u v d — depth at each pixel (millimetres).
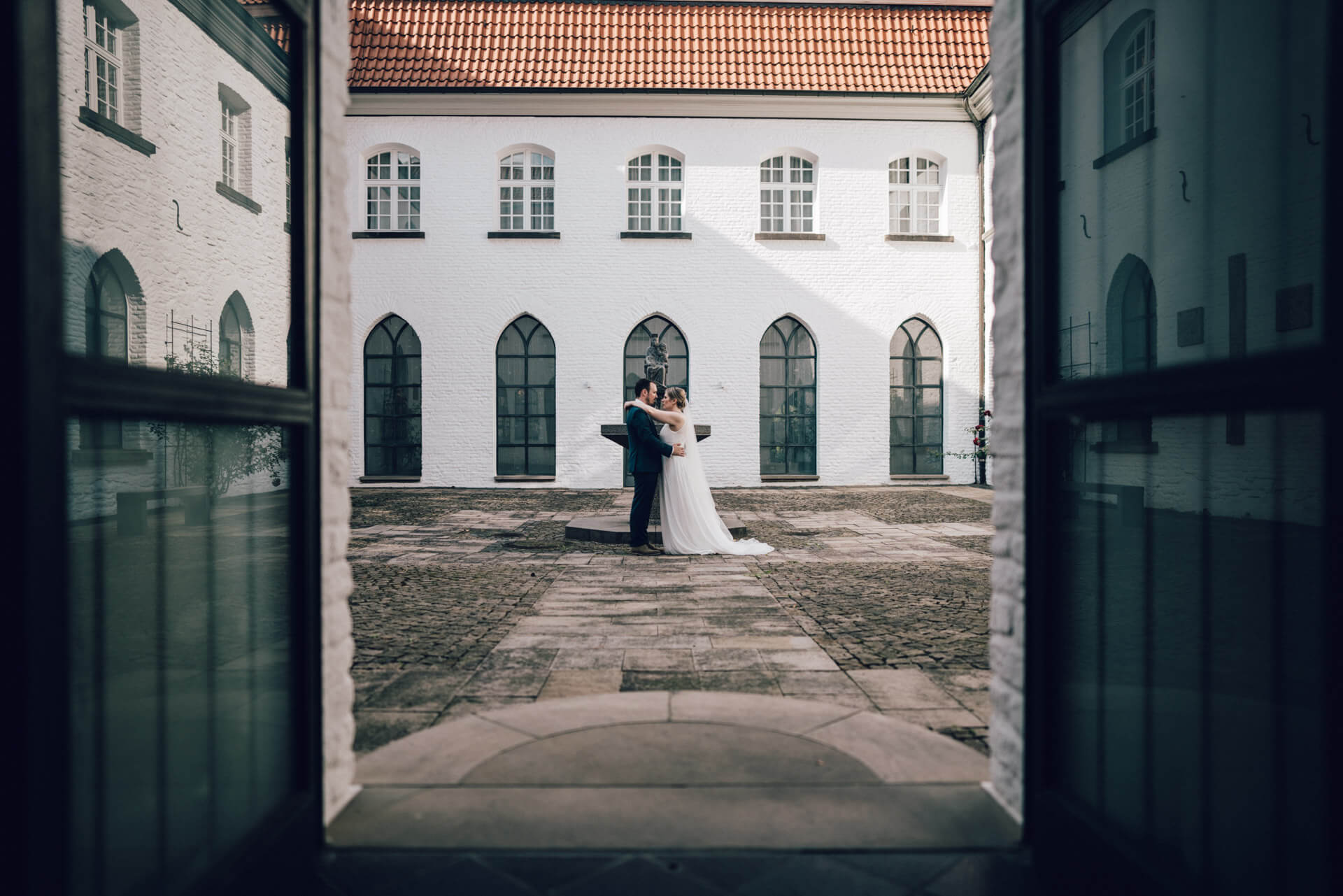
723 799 2641
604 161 18938
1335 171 1290
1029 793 2373
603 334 18922
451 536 10430
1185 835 2109
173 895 1682
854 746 3121
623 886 2109
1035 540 2373
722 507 14273
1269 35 7996
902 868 2221
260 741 2893
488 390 18875
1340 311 1284
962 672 4246
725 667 4348
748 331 18984
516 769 2895
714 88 18672
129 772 2562
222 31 12797
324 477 2445
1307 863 1936
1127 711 3287
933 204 19531
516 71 19031
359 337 18922
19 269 1266
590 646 4824
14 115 1259
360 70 18875
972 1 20172
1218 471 9453
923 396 19422
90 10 10438
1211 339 9188
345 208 2625
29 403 1273
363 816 2525
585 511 13688
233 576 6738
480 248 18859
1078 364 11148
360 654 4637
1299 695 3537
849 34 19875
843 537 10250
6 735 1274
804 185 19375
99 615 1803
